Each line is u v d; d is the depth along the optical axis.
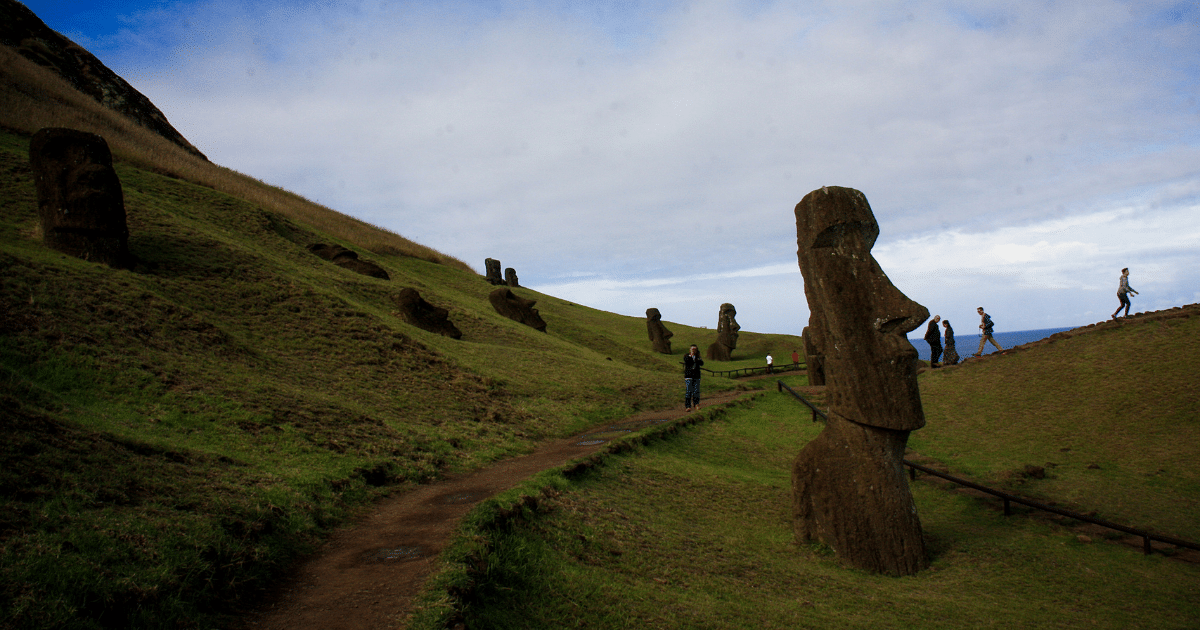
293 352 18.16
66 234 18.80
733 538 10.38
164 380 12.27
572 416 19.70
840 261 10.43
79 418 9.05
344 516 8.97
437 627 5.28
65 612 4.59
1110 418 16.08
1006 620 7.95
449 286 49.88
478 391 19.77
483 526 7.46
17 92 40.81
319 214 58.59
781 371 40.81
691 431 17.91
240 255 25.55
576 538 8.56
